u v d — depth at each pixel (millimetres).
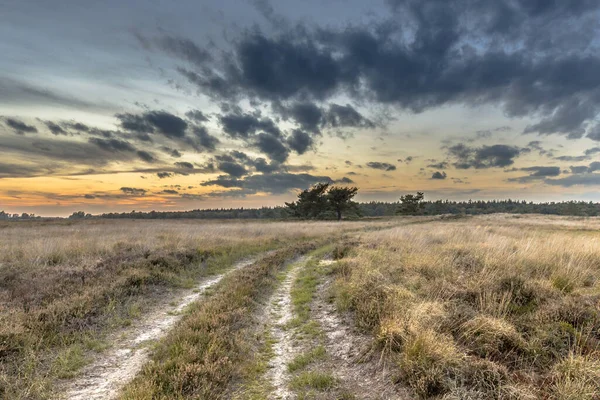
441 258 10086
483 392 3951
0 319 6031
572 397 3691
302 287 10133
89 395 4398
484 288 6797
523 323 5297
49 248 13086
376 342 5367
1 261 11445
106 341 6156
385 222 51750
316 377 4785
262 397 4441
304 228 32406
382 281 8055
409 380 4332
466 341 5078
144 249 13969
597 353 4422
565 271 7609
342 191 72438
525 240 14555
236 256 15578
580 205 137000
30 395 4289
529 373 4289
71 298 7492
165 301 8844
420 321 5465
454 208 160375
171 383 4379
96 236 19656
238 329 6516
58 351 5551
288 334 6676
